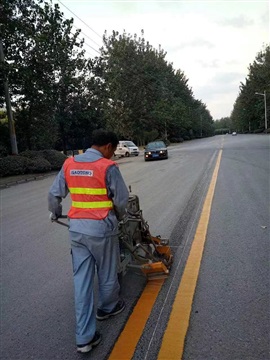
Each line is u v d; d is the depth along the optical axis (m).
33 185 15.09
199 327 2.67
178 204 7.22
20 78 18.95
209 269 3.72
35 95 21.20
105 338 2.66
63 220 6.94
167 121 59.06
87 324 2.52
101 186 2.55
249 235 4.77
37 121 24.08
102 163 2.57
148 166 18.25
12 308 3.32
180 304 3.04
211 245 4.47
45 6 19.83
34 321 3.05
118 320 2.89
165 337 2.59
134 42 52.91
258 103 70.31
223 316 2.79
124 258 3.33
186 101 84.38
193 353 2.38
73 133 33.25
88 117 29.39
